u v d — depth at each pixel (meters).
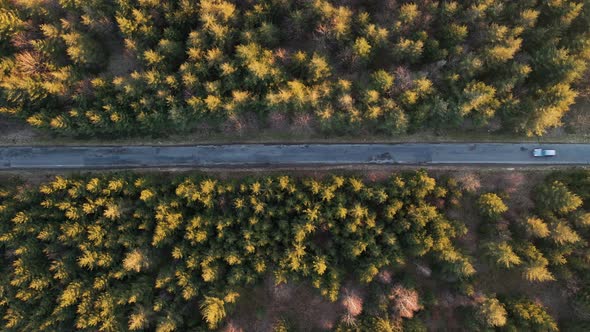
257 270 60.47
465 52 60.25
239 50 57.56
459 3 60.09
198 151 71.06
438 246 59.97
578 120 68.50
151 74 58.75
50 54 61.44
